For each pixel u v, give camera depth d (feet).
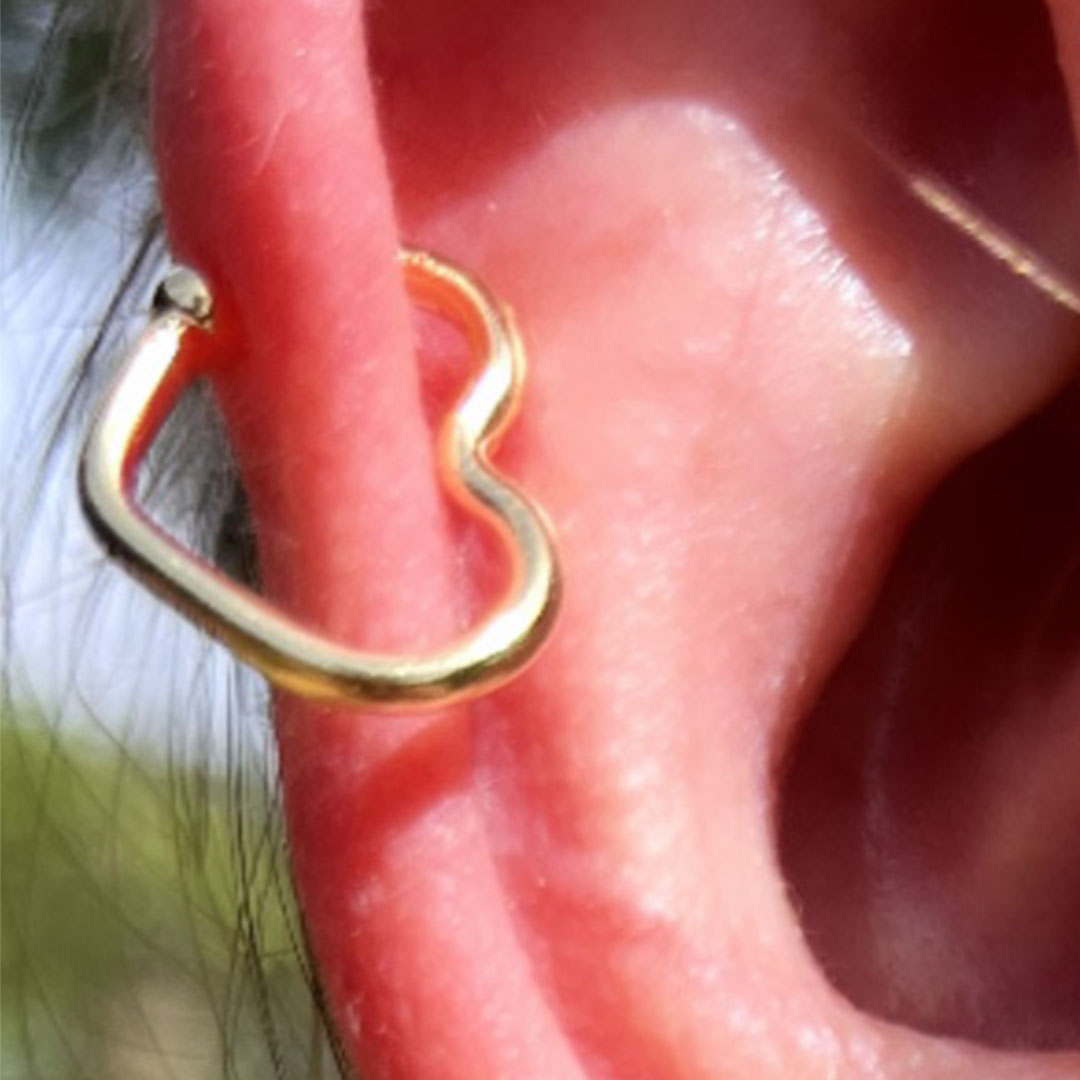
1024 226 0.32
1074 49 0.31
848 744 0.33
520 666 0.30
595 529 0.32
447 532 0.31
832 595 0.32
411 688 0.29
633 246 0.33
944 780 0.33
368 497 0.31
